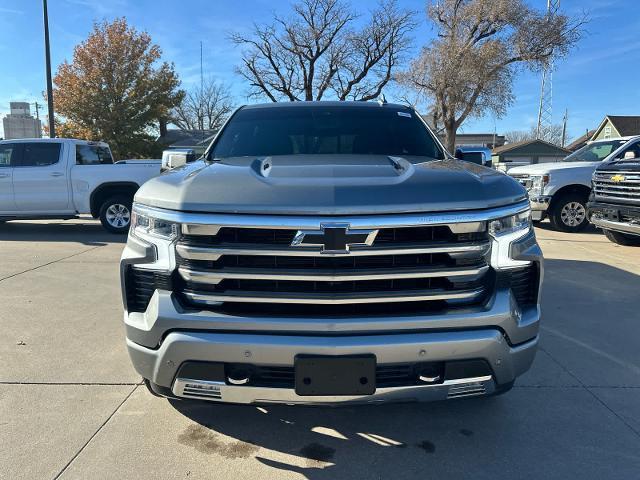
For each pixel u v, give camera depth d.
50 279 6.05
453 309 2.25
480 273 2.24
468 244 2.20
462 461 2.52
